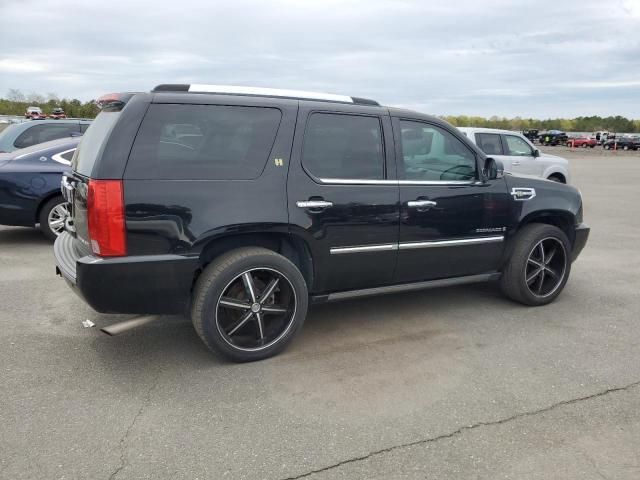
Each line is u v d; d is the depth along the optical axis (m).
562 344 4.17
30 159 6.93
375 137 4.12
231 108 3.64
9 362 3.71
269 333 3.84
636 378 3.60
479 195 4.55
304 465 2.65
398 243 4.20
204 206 3.45
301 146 3.80
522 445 2.83
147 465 2.63
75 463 2.63
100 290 3.29
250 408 3.17
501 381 3.54
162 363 3.75
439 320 4.67
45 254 6.68
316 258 3.90
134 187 3.29
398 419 3.07
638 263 6.83
